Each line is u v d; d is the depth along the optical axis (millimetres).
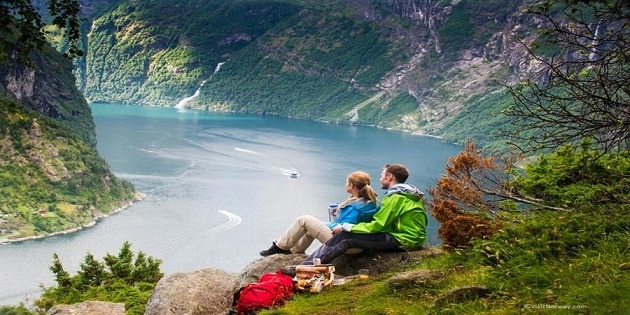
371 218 9422
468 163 9453
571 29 6680
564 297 5598
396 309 6711
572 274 6004
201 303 9125
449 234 8445
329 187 160875
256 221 128000
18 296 86812
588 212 7430
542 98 7031
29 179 150750
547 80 6961
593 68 6625
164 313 8852
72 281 19188
